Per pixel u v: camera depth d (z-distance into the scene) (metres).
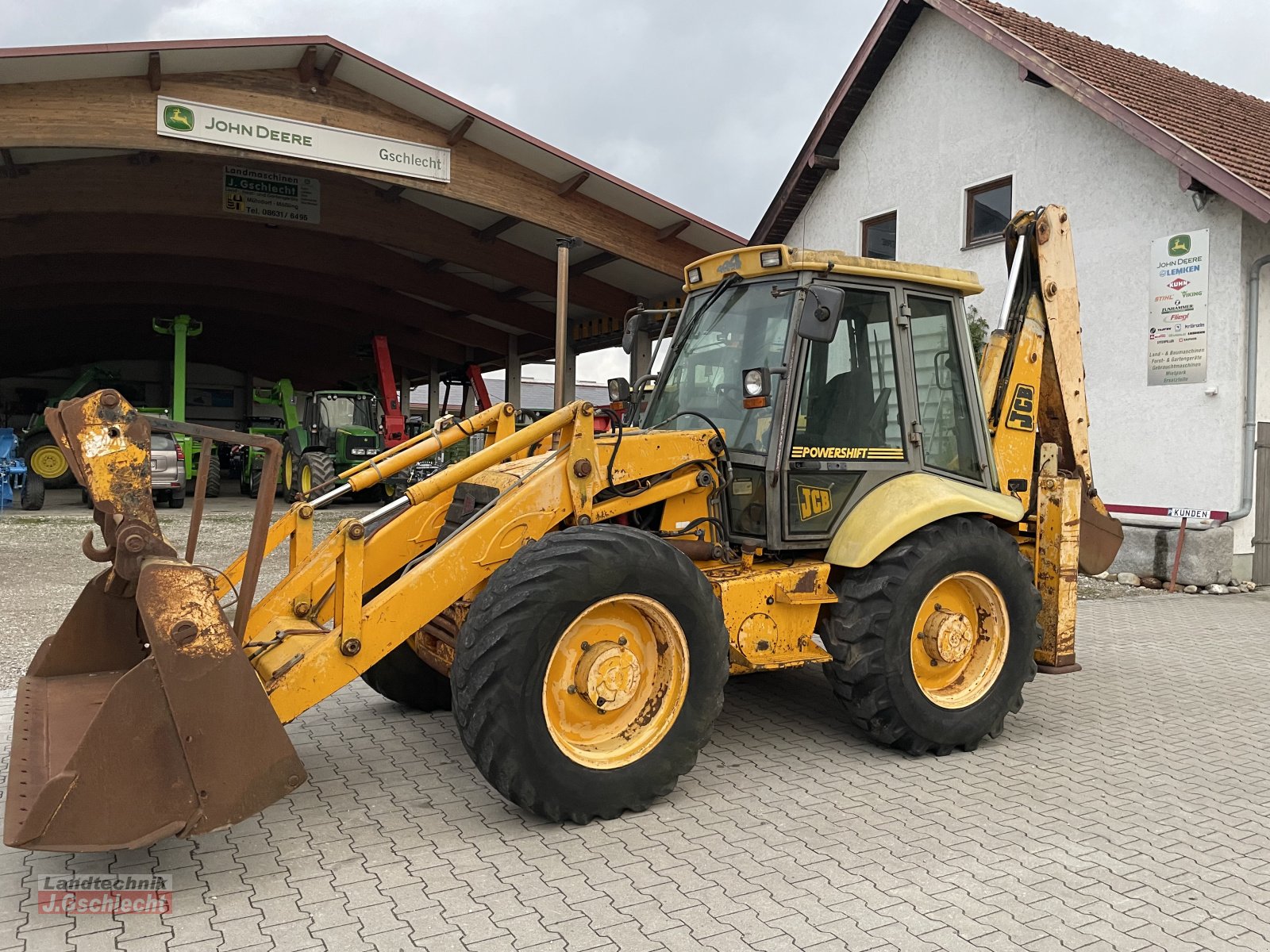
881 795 3.94
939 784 4.08
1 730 4.58
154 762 2.86
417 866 3.23
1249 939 2.78
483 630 3.39
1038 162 11.21
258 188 15.32
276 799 3.04
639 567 3.59
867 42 12.88
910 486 4.43
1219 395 9.56
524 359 27.08
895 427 4.59
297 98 12.58
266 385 35.81
